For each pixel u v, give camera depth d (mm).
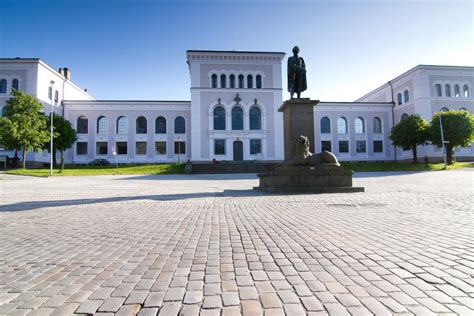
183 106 53469
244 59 50219
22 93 37250
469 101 50500
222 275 3006
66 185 19672
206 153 48688
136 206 8547
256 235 4703
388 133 56094
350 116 55688
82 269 3246
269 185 12180
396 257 3445
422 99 49531
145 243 4344
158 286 2752
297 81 13438
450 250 3684
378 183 17328
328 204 8172
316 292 2564
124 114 52438
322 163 11914
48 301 2467
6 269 3277
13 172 32531
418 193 10945
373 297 2451
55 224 5973
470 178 20344
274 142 49750
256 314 2211
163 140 52750
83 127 51938
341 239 4320
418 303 2334
